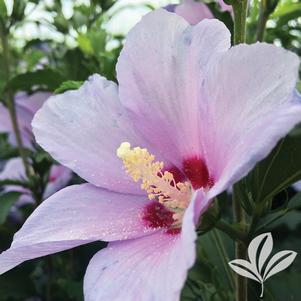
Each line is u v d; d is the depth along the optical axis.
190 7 0.18
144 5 0.26
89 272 0.11
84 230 0.12
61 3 0.26
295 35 0.26
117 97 0.13
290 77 0.10
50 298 0.23
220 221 0.13
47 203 0.13
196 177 0.13
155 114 0.13
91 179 0.13
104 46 0.25
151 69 0.13
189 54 0.12
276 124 0.09
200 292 0.16
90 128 0.13
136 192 0.13
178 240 0.11
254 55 0.11
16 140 0.26
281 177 0.12
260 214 0.13
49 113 0.14
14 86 0.23
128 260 0.11
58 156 0.13
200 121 0.12
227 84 0.11
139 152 0.13
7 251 0.11
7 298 0.23
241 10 0.13
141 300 0.10
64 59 0.23
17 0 0.24
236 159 0.10
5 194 0.23
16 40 0.35
